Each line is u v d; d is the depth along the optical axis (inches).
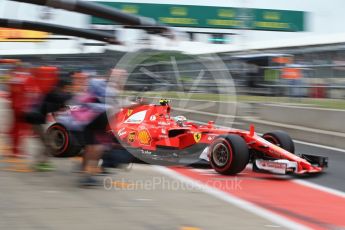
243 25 1113.4
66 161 321.1
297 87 598.9
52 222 183.5
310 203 244.7
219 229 187.9
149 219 195.2
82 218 190.9
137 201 224.1
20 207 202.4
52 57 674.8
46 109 283.6
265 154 310.7
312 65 591.8
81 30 324.2
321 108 504.4
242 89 718.5
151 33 285.7
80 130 270.1
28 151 336.8
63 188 241.8
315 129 501.0
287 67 629.3
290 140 328.8
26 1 247.8
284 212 223.1
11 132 321.4
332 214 224.2
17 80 304.7
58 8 253.3
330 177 313.1
